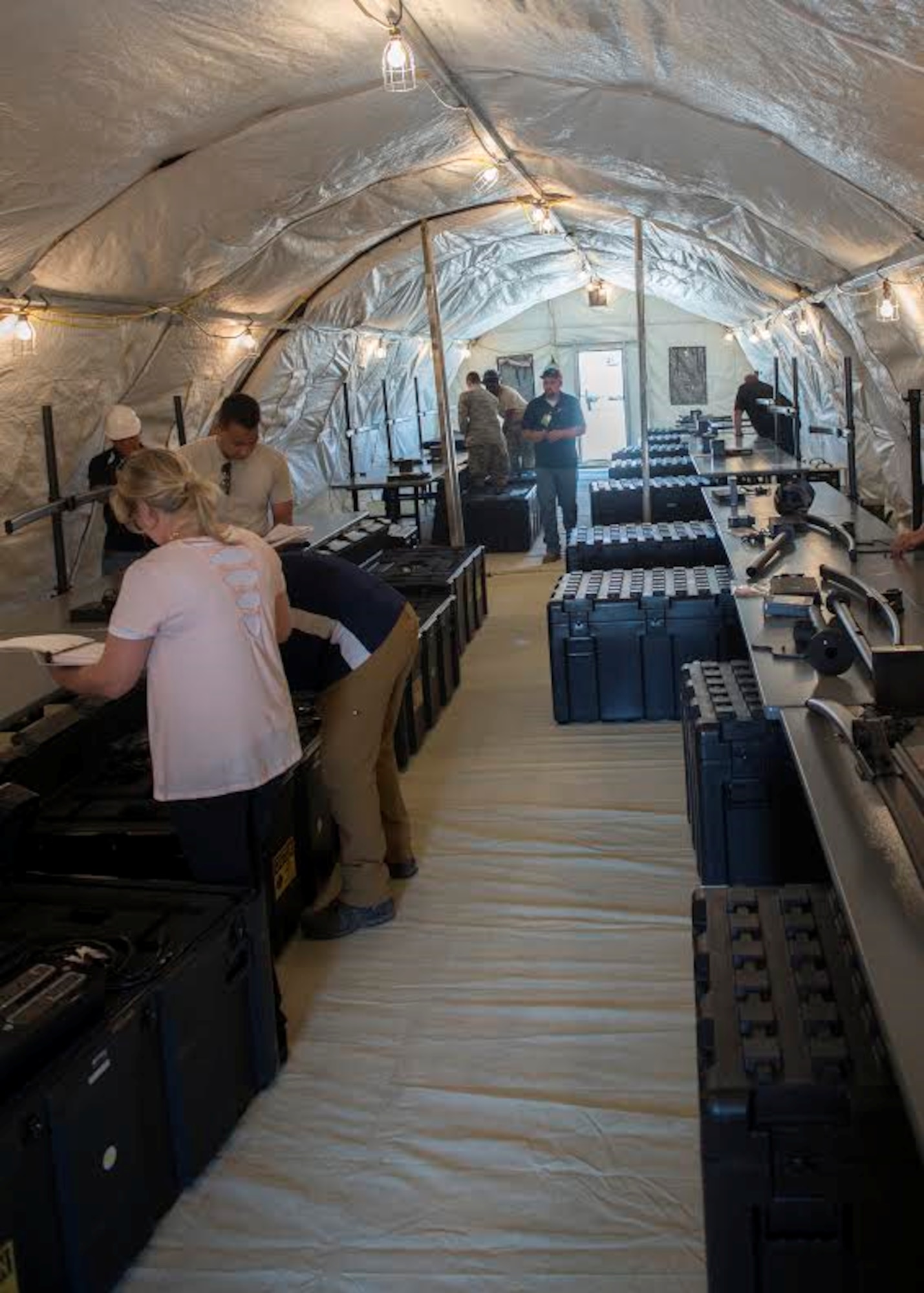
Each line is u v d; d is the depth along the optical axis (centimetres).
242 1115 289
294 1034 326
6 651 325
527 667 700
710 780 362
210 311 741
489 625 816
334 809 378
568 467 1031
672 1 344
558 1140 273
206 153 514
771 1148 190
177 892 293
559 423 1021
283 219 654
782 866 363
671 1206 250
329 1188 263
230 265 678
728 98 451
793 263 816
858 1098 187
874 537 581
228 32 392
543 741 561
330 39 426
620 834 443
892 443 879
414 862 421
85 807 359
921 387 764
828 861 219
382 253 961
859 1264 192
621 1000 330
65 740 390
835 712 291
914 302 662
